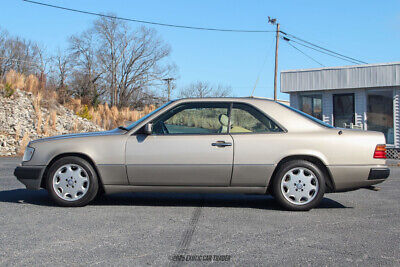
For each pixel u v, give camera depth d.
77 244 4.39
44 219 5.44
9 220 5.38
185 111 6.30
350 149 6.04
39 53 46.25
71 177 6.13
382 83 17.12
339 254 4.15
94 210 5.99
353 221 5.51
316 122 6.24
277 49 30.06
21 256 4.02
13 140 18.47
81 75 45.59
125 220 5.42
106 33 50.06
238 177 6.03
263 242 4.52
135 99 52.47
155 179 6.08
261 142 6.04
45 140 6.32
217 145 6.02
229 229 5.02
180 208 6.20
